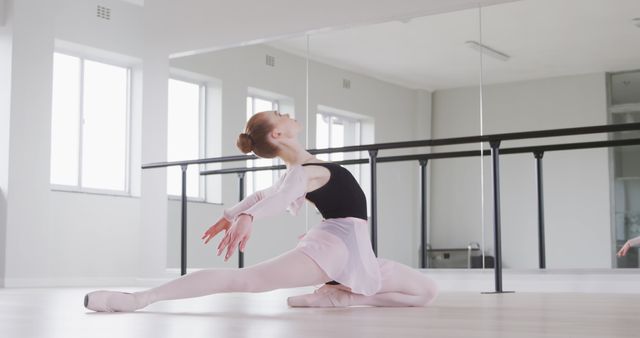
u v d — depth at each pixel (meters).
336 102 5.62
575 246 4.58
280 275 1.88
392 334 1.19
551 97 4.87
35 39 5.75
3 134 5.63
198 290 1.83
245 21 5.77
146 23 6.05
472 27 5.18
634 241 3.78
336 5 5.45
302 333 1.21
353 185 2.04
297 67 5.80
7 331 1.29
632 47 4.72
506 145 4.87
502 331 1.27
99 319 1.58
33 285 5.68
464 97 5.14
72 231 6.09
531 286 4.53
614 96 4.72
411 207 5.16
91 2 6.24
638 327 1.38
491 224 4.84
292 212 2.03
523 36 5.02
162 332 1.24
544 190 4.71
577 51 4.85
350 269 1.96
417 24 5.36
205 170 5.95
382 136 5.43
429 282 2.16
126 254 6.47
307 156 2.13
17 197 5.63
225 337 1.13
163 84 5.98
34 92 5.74
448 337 1.14
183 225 5.29
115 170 6.55
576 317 1.69
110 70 6.56
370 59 5.51
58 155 6.18
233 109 5.96
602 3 4.83
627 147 4.54
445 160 5.09
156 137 5.91
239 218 1.79
